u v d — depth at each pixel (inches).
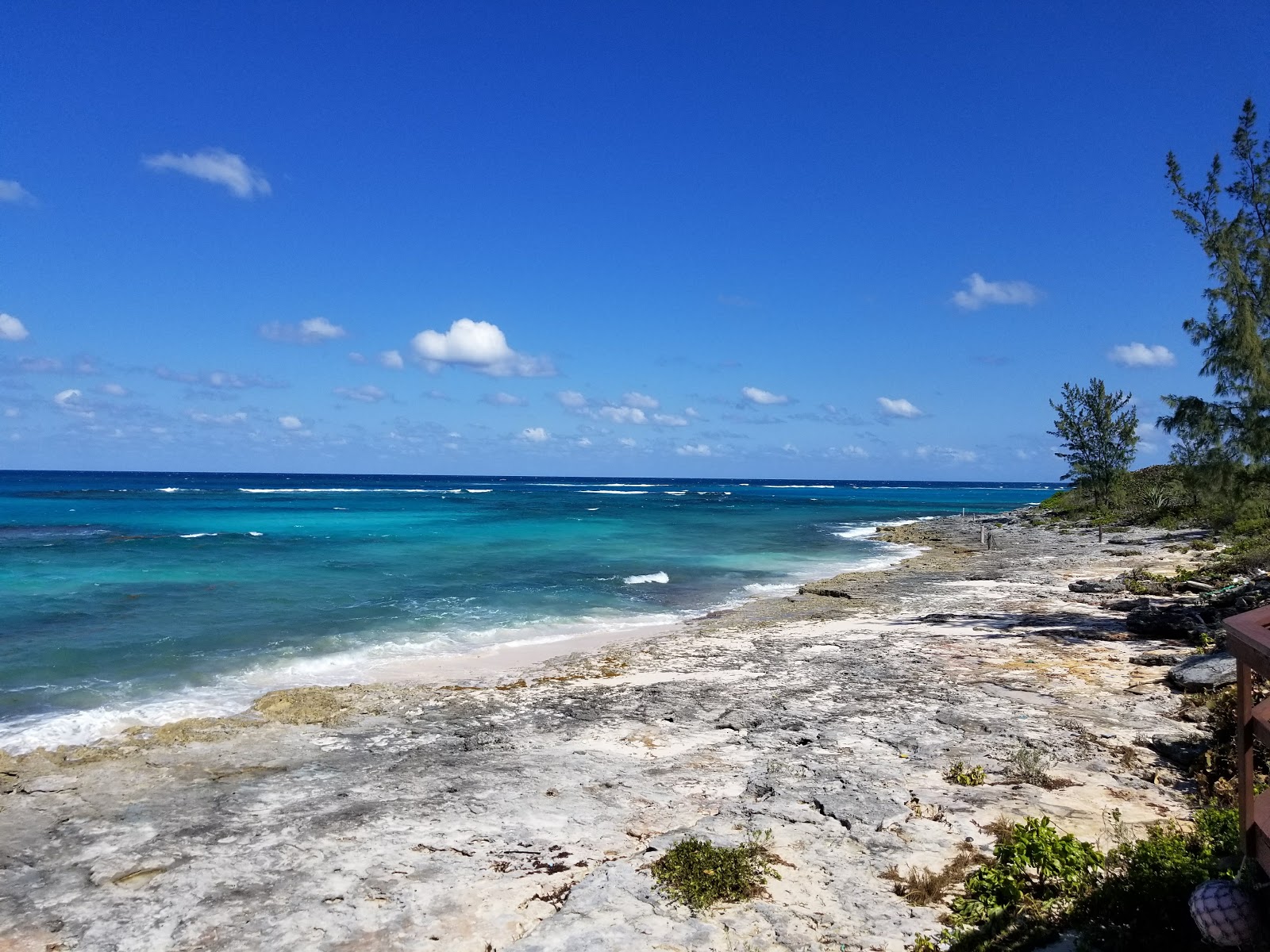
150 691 522.9
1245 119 591.5
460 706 481.7
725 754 377.7
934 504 4148.6
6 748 410.6
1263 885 158.1
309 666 602.2
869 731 398.9
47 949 224.1
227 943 224.1
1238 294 579.5
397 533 1689.2
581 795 329.7
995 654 577.3
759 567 1266.0
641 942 208.7
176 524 1855.3
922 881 238.2
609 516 2425.0
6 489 3715.6
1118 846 248.2
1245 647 149.0
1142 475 2095.2
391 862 271.3
